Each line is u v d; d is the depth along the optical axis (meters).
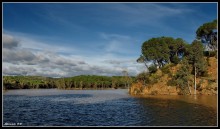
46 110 60.56
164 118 46.09
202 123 41.31
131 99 86.38
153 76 113.62
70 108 63.81
